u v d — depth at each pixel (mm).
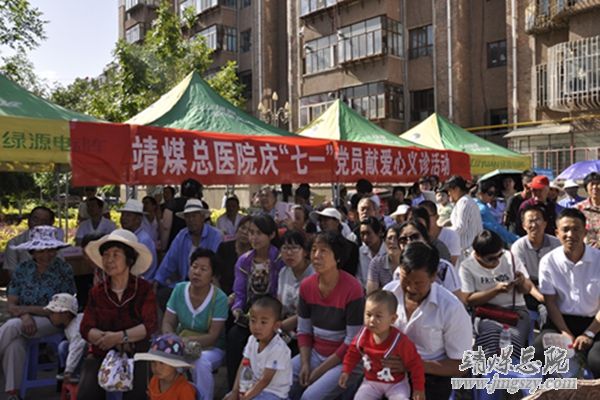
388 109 20875
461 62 19703
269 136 6723
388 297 2896
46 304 4375
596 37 15500
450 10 19797
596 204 5680
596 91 15523
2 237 10984
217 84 20672
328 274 3482
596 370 3467
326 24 22969
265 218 4223
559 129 16609
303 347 3590
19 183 17750
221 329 3953
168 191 8617
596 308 3770
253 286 4188
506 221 7203
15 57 16047
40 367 4504
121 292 3594
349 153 7637
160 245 6902
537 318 4629
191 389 3189
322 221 5406
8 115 4777
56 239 4492
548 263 3939
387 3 20766
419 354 3023
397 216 5383
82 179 4781
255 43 27344
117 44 17344
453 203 6309
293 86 24703
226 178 5949
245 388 3289
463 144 12609
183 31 29812
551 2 16766
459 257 4855
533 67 17422
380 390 2986
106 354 3531
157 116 7043
